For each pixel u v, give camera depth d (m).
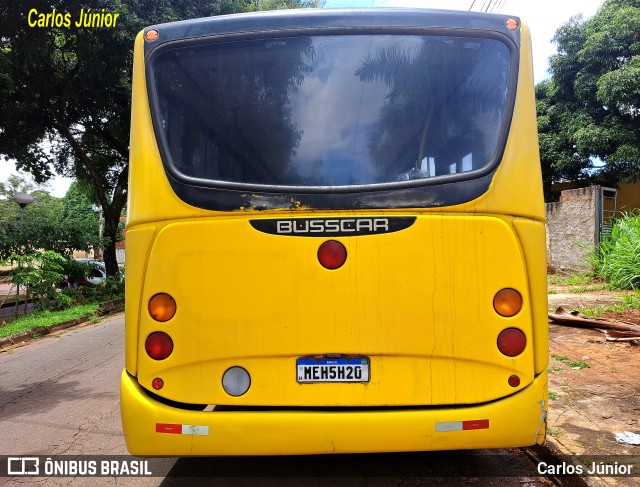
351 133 2.78
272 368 2.62
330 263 2.63
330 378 2.61
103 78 14.40
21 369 7.05
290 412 2.58
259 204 2.67
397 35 2.86
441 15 2.88
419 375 2.61
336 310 2.62
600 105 16.55
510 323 2.63
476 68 2.85
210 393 2.62
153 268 2.69
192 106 2.83
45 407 5.12
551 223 15.09
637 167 15.50
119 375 6.34
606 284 10.84
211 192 2.70
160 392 2.64
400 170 2.73
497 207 2.69
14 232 13.85
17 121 14.70
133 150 2.84
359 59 2.85
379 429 2.54
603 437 3.42
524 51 2.89
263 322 2.62
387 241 2.64
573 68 16.81
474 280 2.64
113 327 10.67
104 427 4.46
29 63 12.34
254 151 2.76
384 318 2.61
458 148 2.78
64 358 7.66
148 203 2.73
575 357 5.44
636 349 5.66
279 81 2.84
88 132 17.58
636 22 15.17
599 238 13.45
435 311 2.62
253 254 2.65
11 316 12.45
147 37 2.91
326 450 2.55
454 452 3.60
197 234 2.67
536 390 2.63
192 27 2.89
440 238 2.64
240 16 2.89
